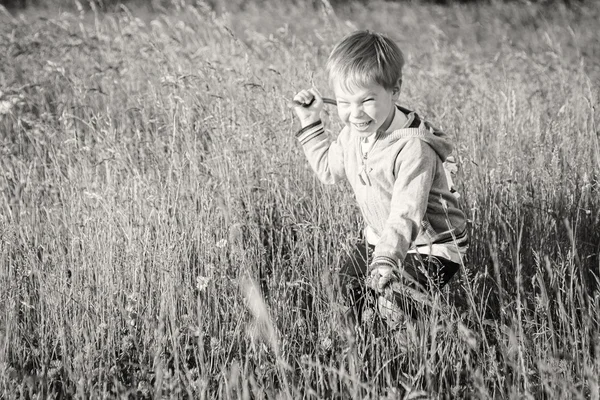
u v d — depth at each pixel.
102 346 2.87
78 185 3.79
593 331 2.90
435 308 2.75
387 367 2.71
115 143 4.23
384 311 2.92
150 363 2.88
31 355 2.96
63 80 5.70
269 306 3.04
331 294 2.74
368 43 2.67
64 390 2.73
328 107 4.80
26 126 5.23
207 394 2.62
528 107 5.49
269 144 4.25
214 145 4.21
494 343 3.09
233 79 5.07
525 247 3.60
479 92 5.83
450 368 2.79
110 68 5.42
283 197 4.06
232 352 2.99
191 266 3.47
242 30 11.34
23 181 3.73
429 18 13.58
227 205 3.62
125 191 3.66
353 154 2.91
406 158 2.70
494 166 4.35
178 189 3.55
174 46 5.96
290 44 8.15
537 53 9.53
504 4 14.96
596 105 4.98
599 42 10.73
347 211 3.67
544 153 4.35
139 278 3.27
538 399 2.70
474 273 3.47
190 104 4.70
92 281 3.16
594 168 4.05
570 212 3.77
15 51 6.25
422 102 5.17
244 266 3.12
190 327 2.88
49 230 3.59
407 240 2.61
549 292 3.25
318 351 2.84
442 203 2.73
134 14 11.94
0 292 3.10
